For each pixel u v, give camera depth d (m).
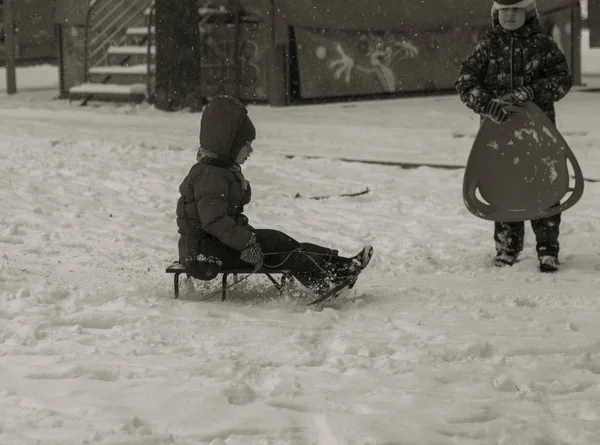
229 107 7.21
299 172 15.43
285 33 27.02
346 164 16.33
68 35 30.48
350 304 7.42
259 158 16.86
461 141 19.19
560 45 31.66
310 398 5.02
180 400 4.91
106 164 15.31
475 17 30.62
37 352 5.82
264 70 27.31
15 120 23.12
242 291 7.80
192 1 26.47
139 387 5.14
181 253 7.36
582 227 11.09
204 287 7.85
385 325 6.70
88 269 8.52
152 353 5.82
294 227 11.18
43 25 44.72
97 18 29.72
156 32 26.67
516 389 5.37
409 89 29.80
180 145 18.45
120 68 27.92
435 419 4.76
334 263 7.41
